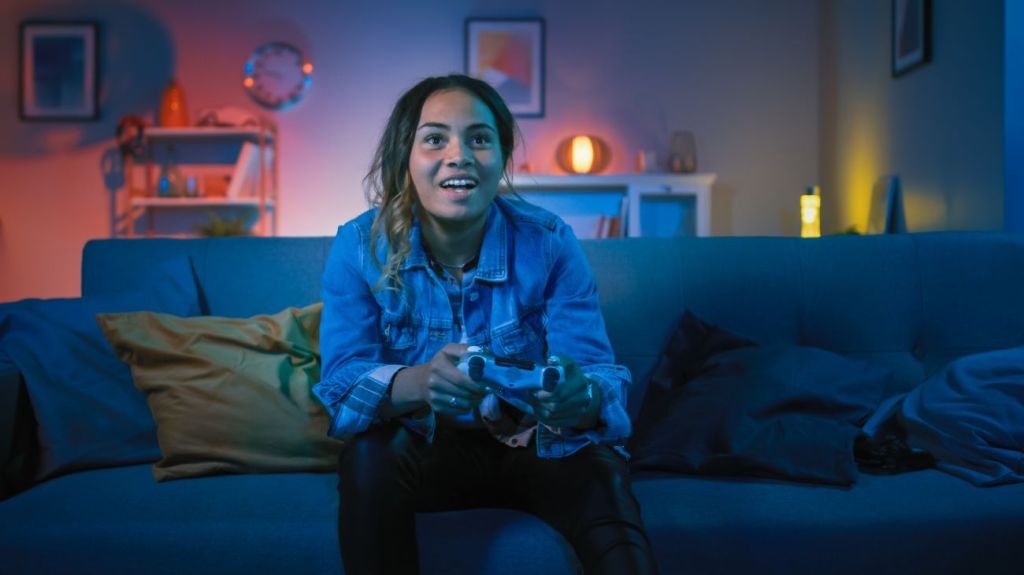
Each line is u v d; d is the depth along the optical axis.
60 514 1.21
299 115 4.84
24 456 1.41
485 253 1.28
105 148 4.79
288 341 1.50
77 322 1.52
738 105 4.78
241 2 4.81
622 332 1.68
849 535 1.19
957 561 1.20
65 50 4.77
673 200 4.68
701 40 4.79
